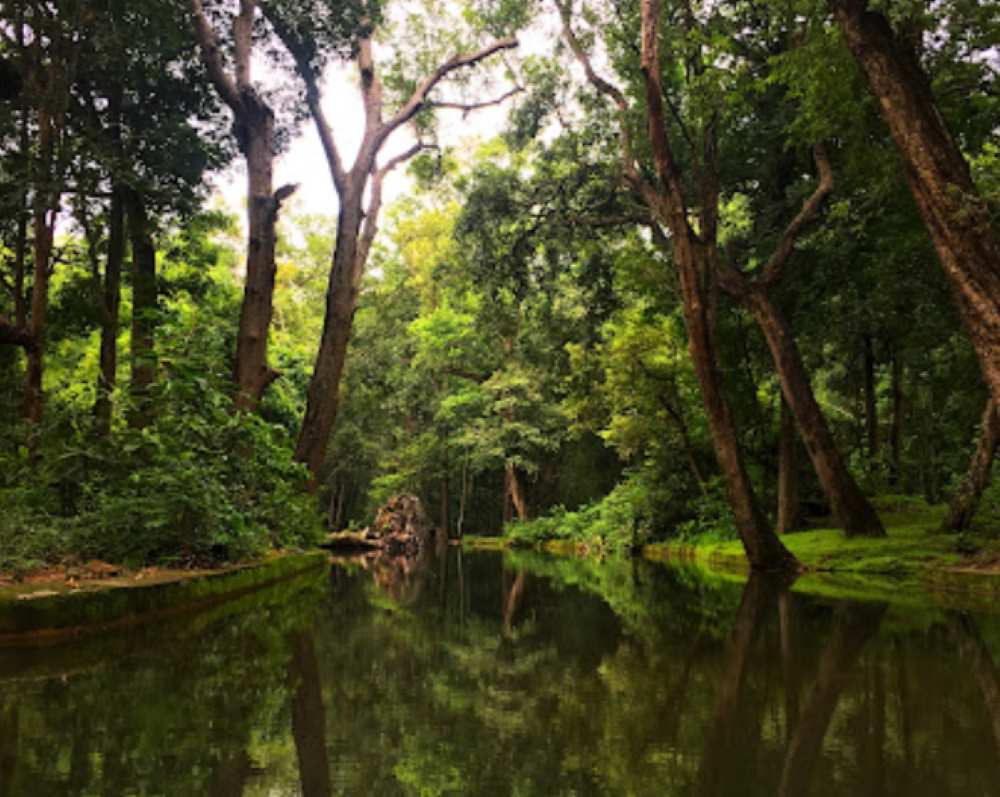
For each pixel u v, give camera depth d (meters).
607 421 23.86
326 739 3.04
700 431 20.45
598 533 24.55
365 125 16.42
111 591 5.90
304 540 14.55
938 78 10.22
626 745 2.99
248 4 14.59
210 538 8.36
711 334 12.14
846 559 12.19
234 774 2.59
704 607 7.90
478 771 2.65
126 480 7.83
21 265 11.58
